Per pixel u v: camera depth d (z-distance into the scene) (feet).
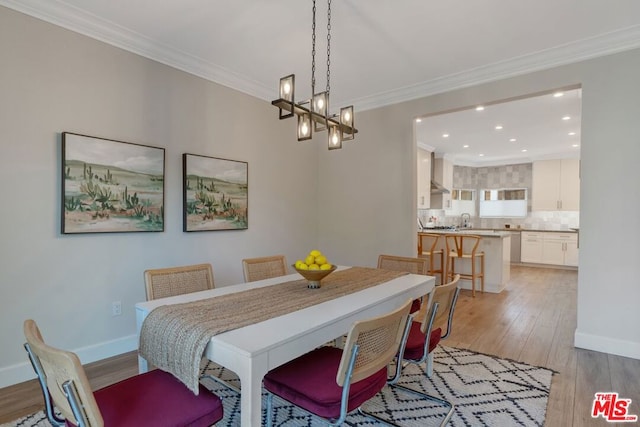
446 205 26.08
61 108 8.16
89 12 8.19
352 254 14.73
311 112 6.98
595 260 9.56
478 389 7.54
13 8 7.47
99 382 7.75
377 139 13.96
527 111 15.23
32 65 7.73
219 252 11.71
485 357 9.28
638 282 9.01
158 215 9.90
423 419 6.44
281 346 4.34
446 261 17.29
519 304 14.85
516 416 6.52
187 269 7.47
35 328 4.08
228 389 7.56
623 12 8.07
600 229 9.47
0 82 7.32
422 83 12.38
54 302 8.11
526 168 27.94
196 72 10.92
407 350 6.43
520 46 9.75
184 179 10.59
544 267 25.43
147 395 4.49
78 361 3.21
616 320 9.31
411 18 8.33
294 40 9.45
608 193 9.35
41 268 7.91
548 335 11.00
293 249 14.52
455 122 17.01
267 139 13.41
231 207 11.95
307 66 11.09
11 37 7.45
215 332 4.55
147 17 8.38
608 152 9.34
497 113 15.51
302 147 14.92
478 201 29.86
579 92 12.87
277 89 13.12
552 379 7.98
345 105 14.52
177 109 10.48
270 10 8.05
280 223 13.96
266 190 13.37
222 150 11.76
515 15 8.20
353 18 8.36
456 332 11.32
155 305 5.85
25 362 7.71
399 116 13.37
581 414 6.57
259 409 4.10
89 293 8.68
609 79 9.32
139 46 9.45
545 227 27.14
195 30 8.95
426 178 22.53
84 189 8.44
